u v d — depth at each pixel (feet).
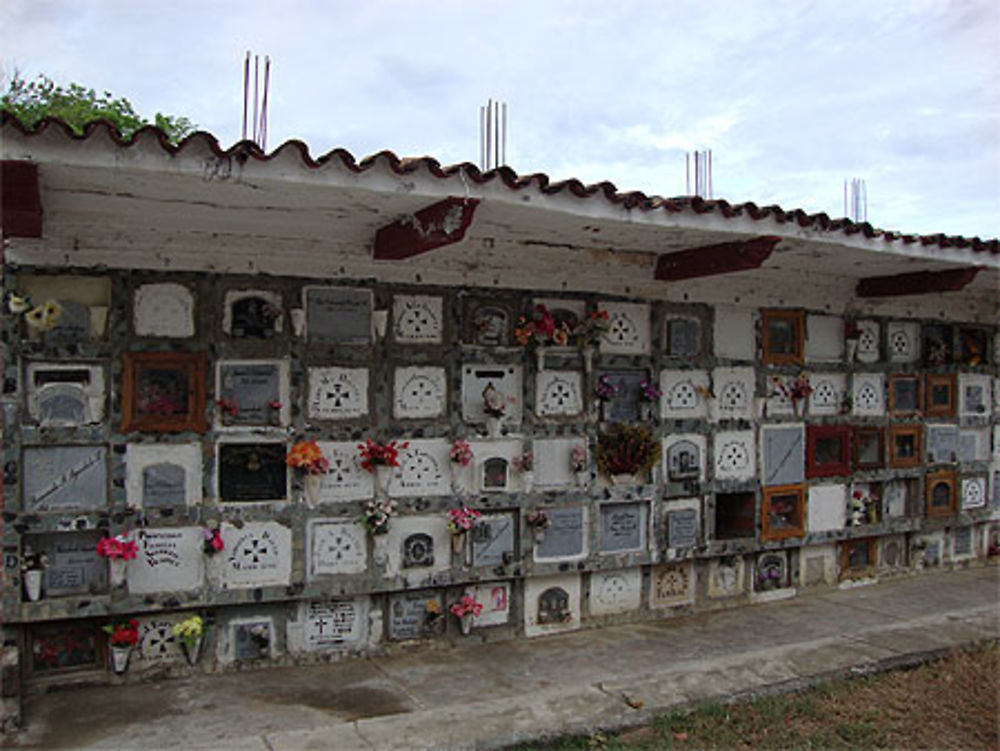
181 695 13.74
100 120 9.86
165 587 14.30
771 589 20.70
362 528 15.65
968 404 24.50
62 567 13.98
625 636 17.57
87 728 12.42
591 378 17.94
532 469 17.13
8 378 13.41
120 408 14.05
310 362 15.31
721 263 16.46
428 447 16.28
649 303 18.67
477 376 16.79
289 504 15.10
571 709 13.25
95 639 14.24
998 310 25.00
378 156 11.31
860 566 22.75
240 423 14.85
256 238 14.79
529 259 16.98
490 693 14.17
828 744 12.55
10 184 10.40
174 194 11.85
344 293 15.62
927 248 17.34
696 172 22.33
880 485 22.76
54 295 13.80
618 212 13.50
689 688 14.29
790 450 20.71
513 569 16.96
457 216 12.42
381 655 15.92
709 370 19.49
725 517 20.70
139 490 14.17
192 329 14.51
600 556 17.93
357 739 11.98
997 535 25.58
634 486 18.34
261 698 13.69
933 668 15.83
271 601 15.02
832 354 21.65
